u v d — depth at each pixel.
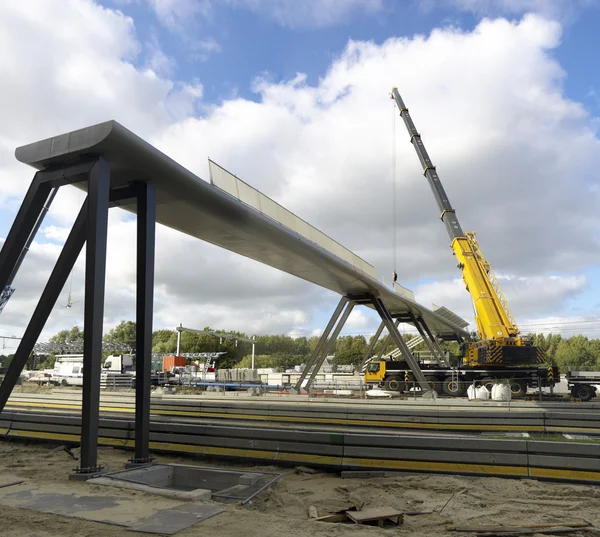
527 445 8.73
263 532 5.52
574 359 85.25
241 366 96.25
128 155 10.16
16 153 10.38
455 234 35.66
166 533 5.45
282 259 23.25
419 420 16.42
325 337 33.50
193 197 13.68
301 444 10.29
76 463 10.82
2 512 6.34
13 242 10.12
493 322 32.69
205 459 11.15
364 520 6.59
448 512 7.21
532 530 6.34
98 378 8.98
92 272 9.08
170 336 124.75
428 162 40.44
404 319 45.47
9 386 10.06
